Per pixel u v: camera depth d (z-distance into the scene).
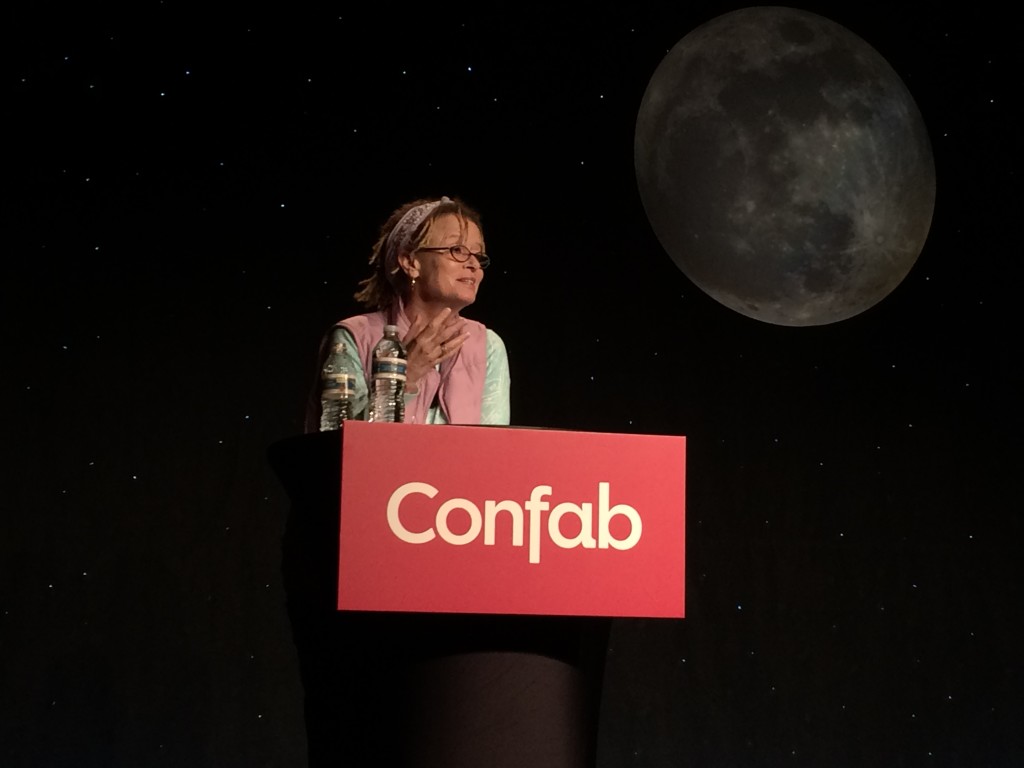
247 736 3.94
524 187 4.79
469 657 1.52
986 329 5.48
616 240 4.92
